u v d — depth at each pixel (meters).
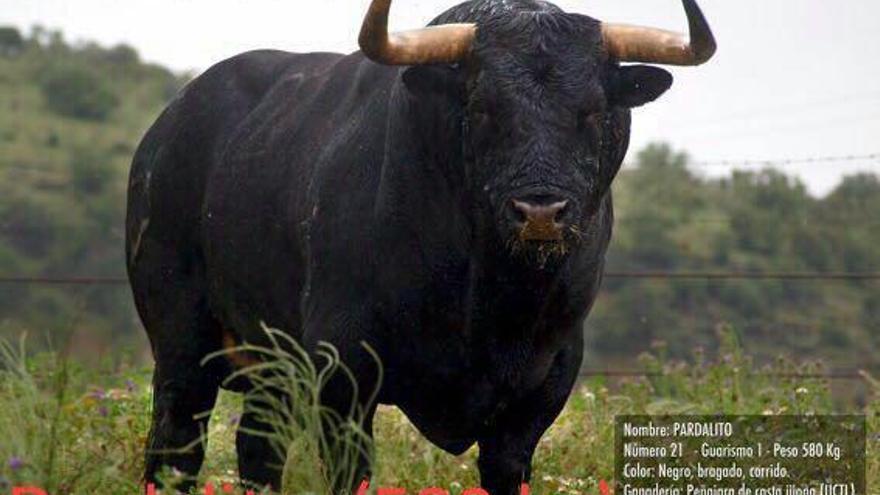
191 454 18.34
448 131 15.14
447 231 15.37
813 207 61.12
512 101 14.52
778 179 63.19
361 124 16.25
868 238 59.28
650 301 56.72
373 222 15.65
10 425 14.12
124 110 92.75
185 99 18.78
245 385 18.27
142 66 99.50
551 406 16.56
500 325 15.52
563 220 14.27
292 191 16.75
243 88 18.42
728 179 64.38
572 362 16.59
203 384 18.53
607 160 15.16
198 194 18.25
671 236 61.38
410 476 18.56
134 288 19.11
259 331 17.45
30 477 13.73
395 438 19.81
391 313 15.61
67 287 61.59
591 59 14.80
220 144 18.11
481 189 14.73
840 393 26.22
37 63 97.50
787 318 55.59
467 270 15.43
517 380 15.88
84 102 92.06
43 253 67.69
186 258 18.42
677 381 24.36
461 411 16.03
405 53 15.00
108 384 25.09
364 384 15.75
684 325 55.50
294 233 16.58
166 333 18.56
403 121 15.52
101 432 18.03
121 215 77.06
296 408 14.84
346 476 15.28
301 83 17.75
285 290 16.86
